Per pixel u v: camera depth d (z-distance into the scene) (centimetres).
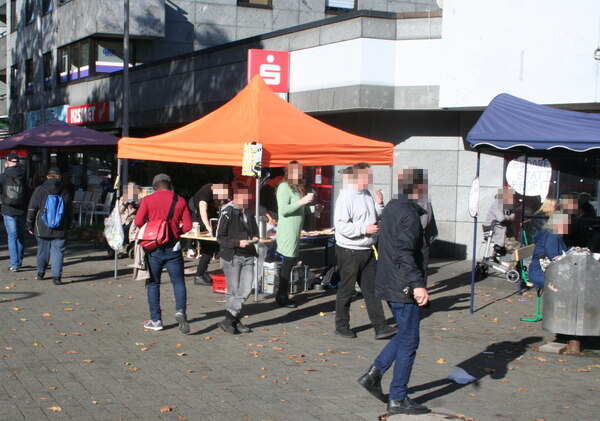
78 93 2764
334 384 636
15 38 3616
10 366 665
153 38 2531
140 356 715
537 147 855
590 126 872
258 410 562
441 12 1395
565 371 691
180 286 814
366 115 1542
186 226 816
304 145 986
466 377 652
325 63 1499
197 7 2561
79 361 689
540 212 1148
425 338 821
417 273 550
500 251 1250
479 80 1343
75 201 2156
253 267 823
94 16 2514
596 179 1350
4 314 890
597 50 1240
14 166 1251
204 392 605
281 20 2605
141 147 1031
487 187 1477
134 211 1220
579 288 718
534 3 1286
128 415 542
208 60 1850
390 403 561
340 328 820
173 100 2027
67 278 1188
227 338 799
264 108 1042
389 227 564
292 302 984
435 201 1510
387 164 1070
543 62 1284
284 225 973
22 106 3497
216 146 976
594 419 557
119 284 1141
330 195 1684
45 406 556
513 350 772
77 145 1716
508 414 566
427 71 1410
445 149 1497
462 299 1074
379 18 1417
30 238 1808
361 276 820
